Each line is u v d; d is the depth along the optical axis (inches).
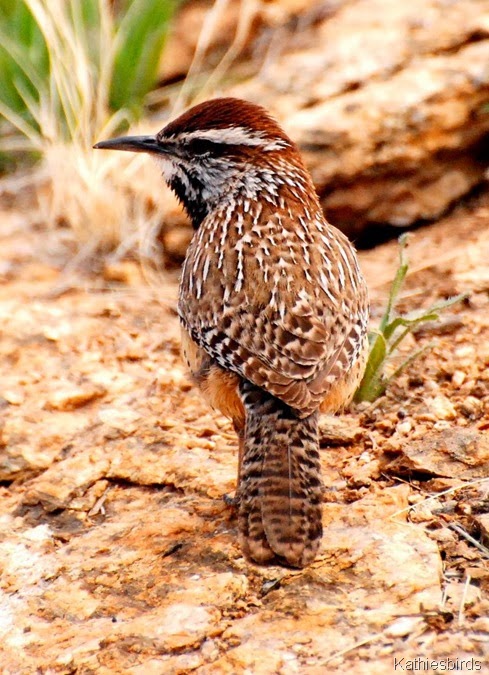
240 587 318.7
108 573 337.1
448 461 355.3
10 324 473.7
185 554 338.0
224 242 343.9
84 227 550.9
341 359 316.8
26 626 323.9
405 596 303.9
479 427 374.3
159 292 510.0
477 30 573.0
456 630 291.9
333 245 350.3
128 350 458.0
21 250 545.0
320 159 521.3
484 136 539.8
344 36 609.6
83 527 365.7
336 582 312.8
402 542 322.3
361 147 522.9
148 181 550.9
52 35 579.2
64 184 560.1
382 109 530.0
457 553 319.9
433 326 437.7
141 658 302.2
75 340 465.1
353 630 296.5
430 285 472.4
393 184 529.3
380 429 383.6
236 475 370.9
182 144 376.8
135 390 434.0
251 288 324.5
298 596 310.5
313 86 566.3
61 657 308.2
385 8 625.9
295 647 294.2
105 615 323.0
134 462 385.1
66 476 383.2
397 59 568.1
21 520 372.8
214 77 639.8
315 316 318.0
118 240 543.5
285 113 553.3
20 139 619.2
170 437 395.2
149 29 630.5
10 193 597.6
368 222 531.5
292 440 302.4
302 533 292.5
